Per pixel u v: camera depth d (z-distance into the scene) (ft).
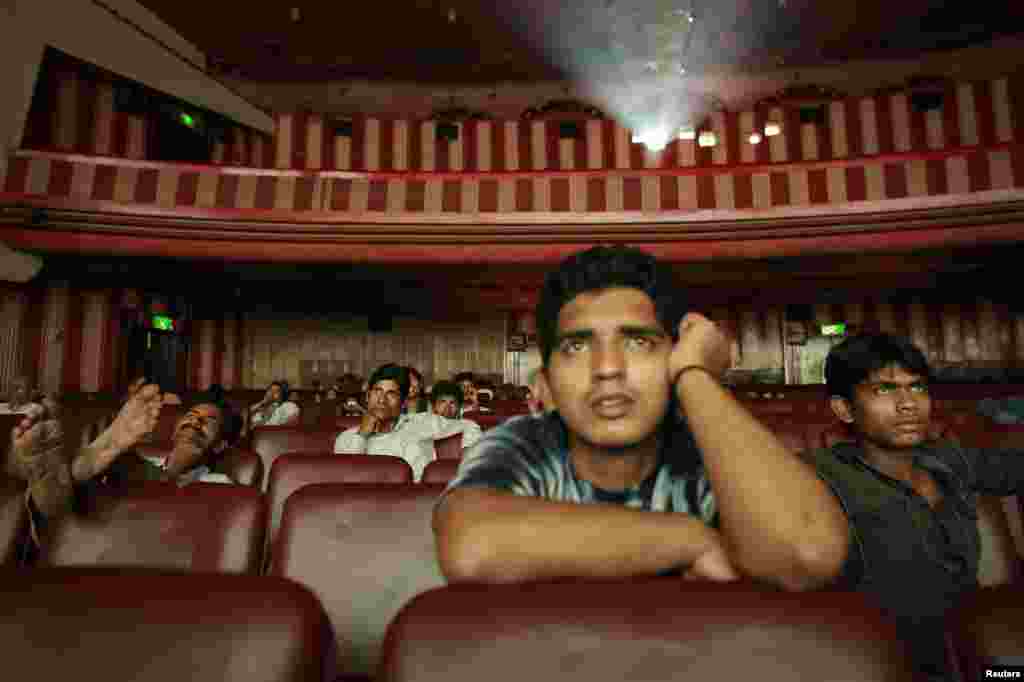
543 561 2.09
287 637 1.86
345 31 33.35
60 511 4.18
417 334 34.71
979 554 3.76
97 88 28.45
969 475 3.94
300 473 6.22
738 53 35.06
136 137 29.66
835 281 29.30
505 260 26.66
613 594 1.83
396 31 33.37
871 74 35.22
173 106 31.22
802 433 9.18
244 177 26.18
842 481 3.88
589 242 26.37
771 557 1.98
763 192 25.75
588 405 2.27
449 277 29.22
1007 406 11.30
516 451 2.51
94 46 27.50
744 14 32.17
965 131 32.55
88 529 4.13
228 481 7.26
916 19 32.32
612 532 2.10
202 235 25.59
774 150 34.63
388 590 4.01
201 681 1.81
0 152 23.90
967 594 2.25
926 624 3.50
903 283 29.48
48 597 1.92
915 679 1.75
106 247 24.84
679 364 2.28
